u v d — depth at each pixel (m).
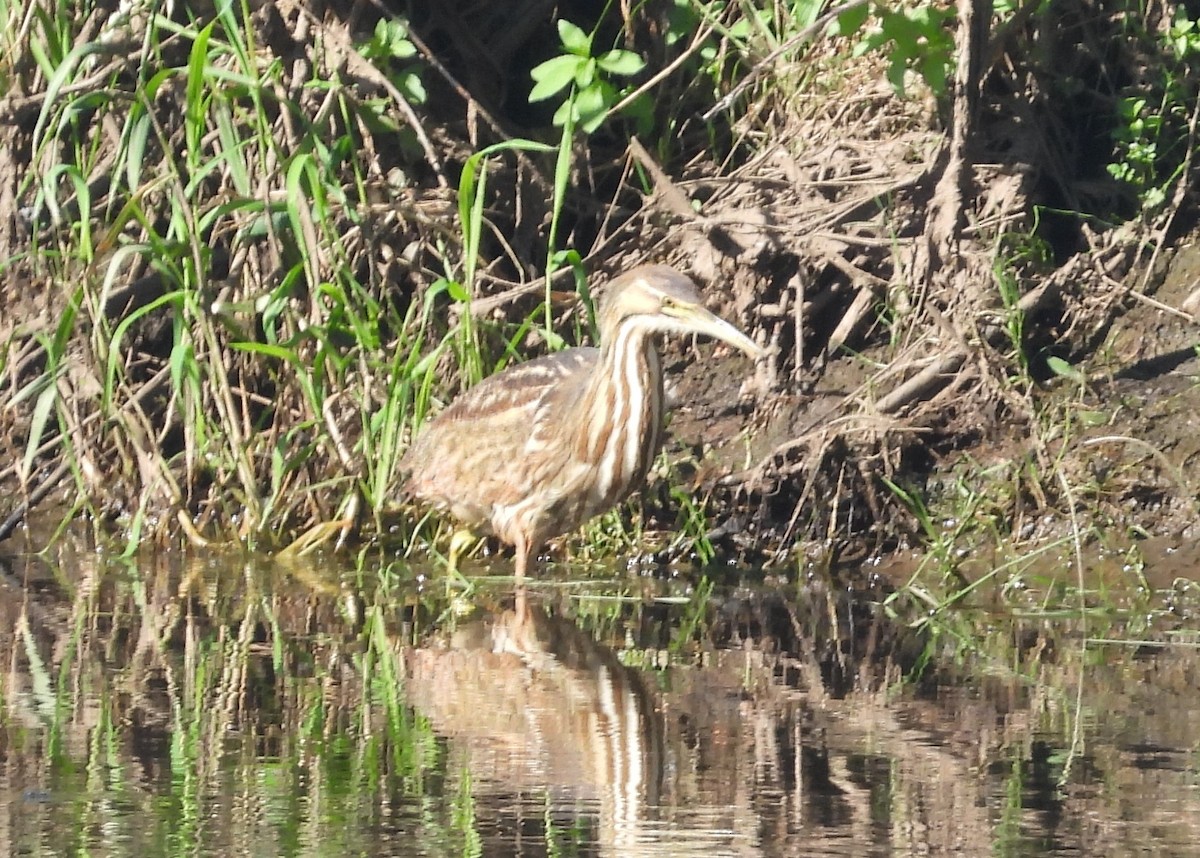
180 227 12.00
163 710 7.87
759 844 6.12
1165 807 6.51
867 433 11.81
